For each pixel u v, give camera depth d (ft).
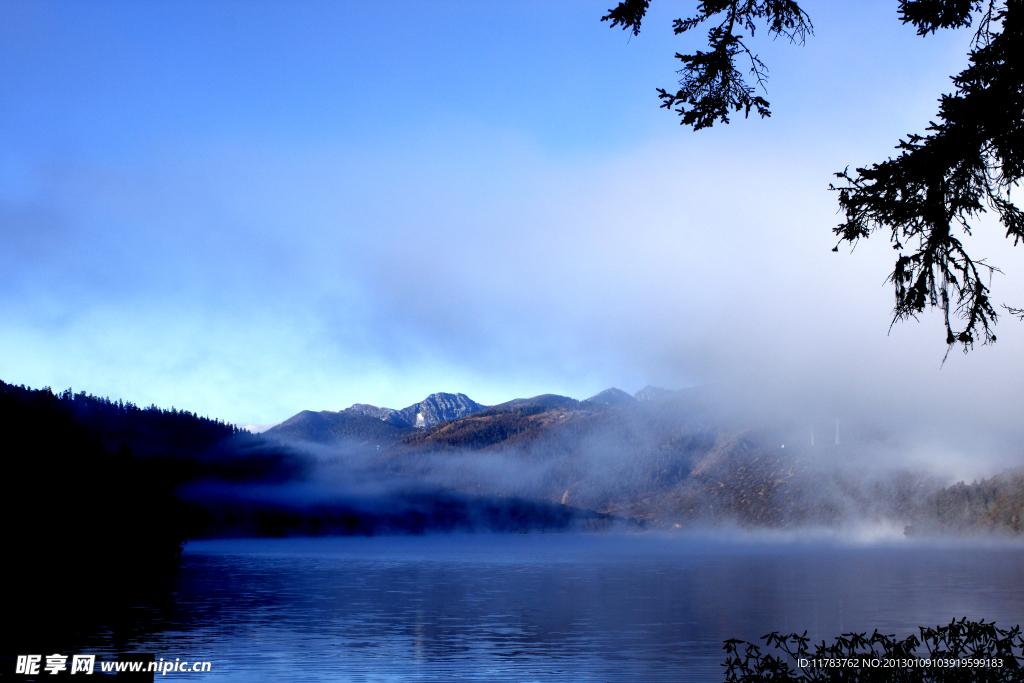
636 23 34.27
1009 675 32.86
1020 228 33.22
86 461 328.49
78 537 307.58
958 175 33.71
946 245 33.65
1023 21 31.60
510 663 116.67
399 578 310.04
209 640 136.15
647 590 256.11
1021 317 33.22
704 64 34.01
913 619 170.71
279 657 120.06
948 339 33.68
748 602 214.07
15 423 309.83
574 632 151.02
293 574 327.26
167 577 302.25
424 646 132.36
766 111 34.30
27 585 249.75
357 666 113.50
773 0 32.96
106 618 166.61
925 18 33.45
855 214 34.68
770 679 35.81
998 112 31.65
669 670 111.14
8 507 280.92
